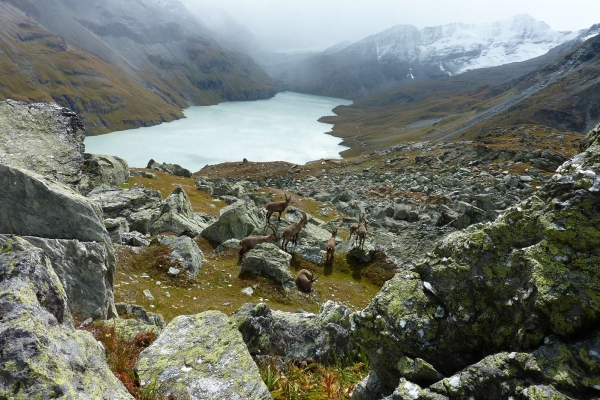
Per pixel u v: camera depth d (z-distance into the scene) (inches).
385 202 2513.5
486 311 284.4
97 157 2281.0
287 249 1476.4
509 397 229.9
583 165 293.4
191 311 856.9
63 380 212.8
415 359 295.1
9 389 197.3
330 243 1451.8
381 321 322.7
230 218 1459.2
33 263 276.2
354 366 526.6
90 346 279.3
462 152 4389.8
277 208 1616.6
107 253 556.7
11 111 1111.6
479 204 1841.8
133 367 378.0
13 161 935.7
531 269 260.7
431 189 2753.4
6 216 467.5
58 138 1096.8
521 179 2672.2
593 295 235.6
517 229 296.7
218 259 1266.0
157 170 3339.1
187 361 380.5
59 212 505.4
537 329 247.3
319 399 418.6
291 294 1091.3
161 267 1018.1
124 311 629.9
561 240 263.7
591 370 218.2
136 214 1470.2
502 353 254.1
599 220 261.1
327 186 3469.5
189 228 1471.5
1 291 245.8
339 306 645.3
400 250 1595.7
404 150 6131.9
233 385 351.6
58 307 279.4
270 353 507.5
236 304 952.9
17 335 218.7
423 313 312.8
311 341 556.4
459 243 320.2
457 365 291.4
